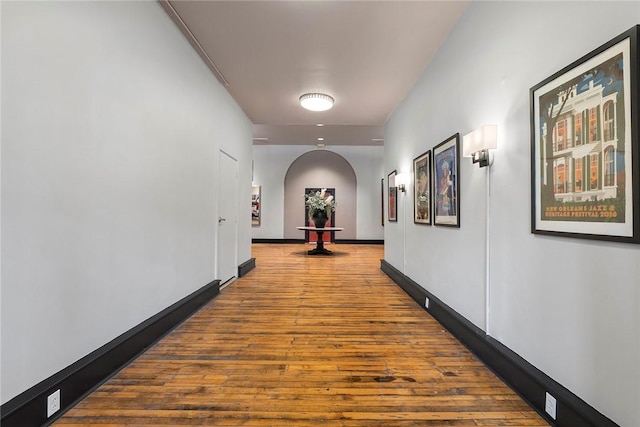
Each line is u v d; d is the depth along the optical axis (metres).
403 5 2.65
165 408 1.75
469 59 2.61
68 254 1.74
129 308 2.31
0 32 1.38
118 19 2.15
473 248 2.55
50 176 1.62
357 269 6.09
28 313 1.52
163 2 2.64
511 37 2.05
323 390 1.94
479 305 2.46
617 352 1.32
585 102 1.46
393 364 2.28
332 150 10.72
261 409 1.75
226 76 4.04
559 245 1.64
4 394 1.41
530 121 1.83
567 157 1.57
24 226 1.49
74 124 1.78
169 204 2.88
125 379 2.04
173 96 2.94
